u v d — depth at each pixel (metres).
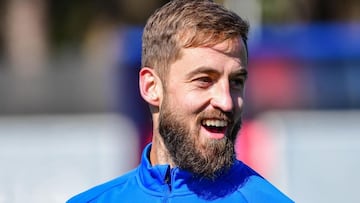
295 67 23.98
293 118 22.11
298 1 51.34
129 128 22.64
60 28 56.34
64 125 21.19
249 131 20.98
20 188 19.52
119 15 54.41
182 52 7.59
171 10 7.80
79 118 24.48
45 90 26.83
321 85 23.88
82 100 26.70
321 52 24.25
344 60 24.14
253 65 23.95
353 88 23.75
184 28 7.59
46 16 54.75
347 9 53.03
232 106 7.48
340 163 20.50
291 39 24.50
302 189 20.53
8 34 54.47
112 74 27.06
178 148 7.64
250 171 8.09
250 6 30.84
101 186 8.38
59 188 19.80
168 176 7.92
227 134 7.59
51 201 19.67
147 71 8.07
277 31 25.03
